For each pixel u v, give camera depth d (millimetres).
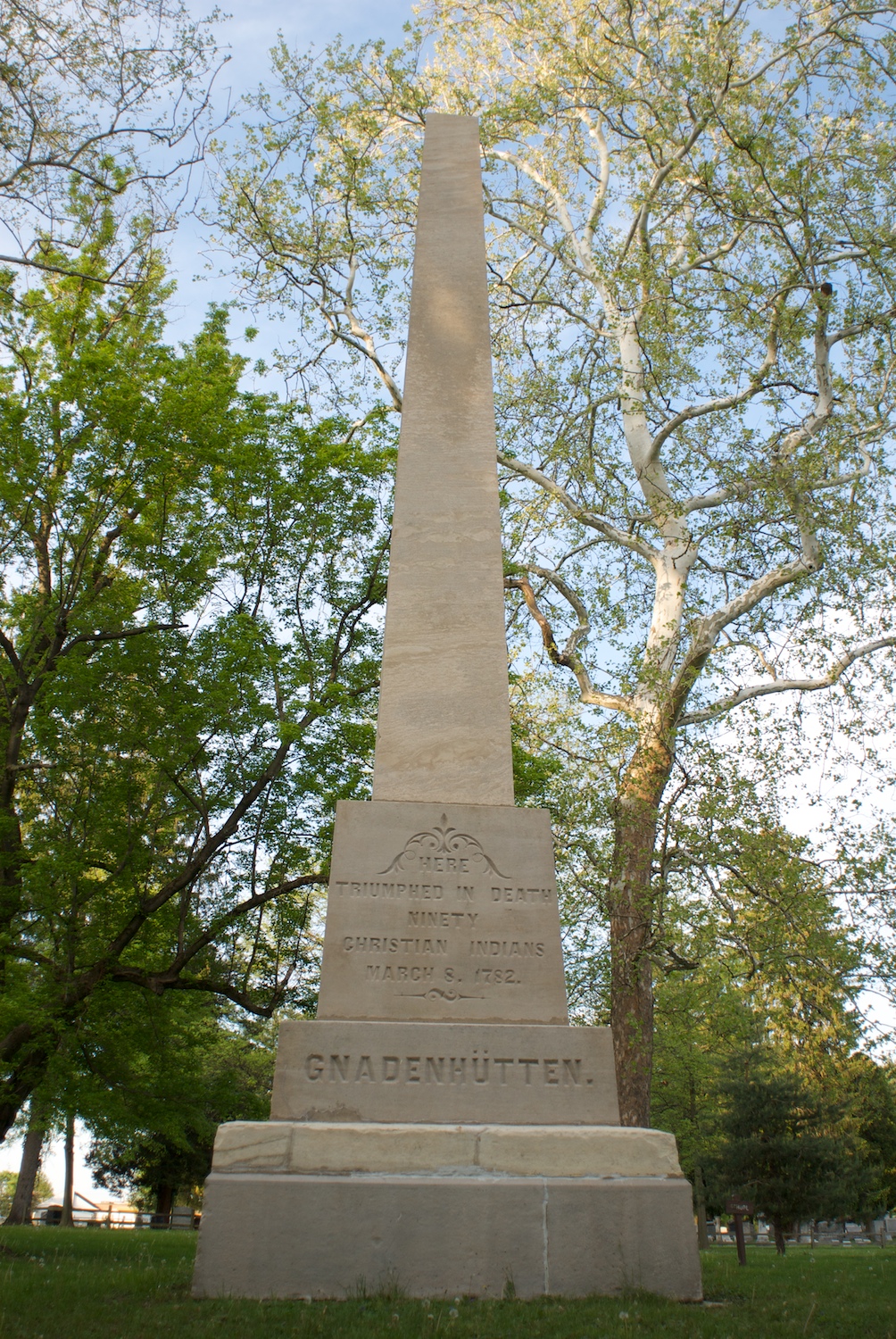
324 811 15570
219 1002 18625
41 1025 12820
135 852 14102
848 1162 21047
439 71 22969
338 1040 6516
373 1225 5758
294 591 16969
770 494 16859
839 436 17672
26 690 15539
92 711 14586
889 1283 8078
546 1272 5773
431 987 6855
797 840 15469
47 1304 5645
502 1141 6125
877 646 17641
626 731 16219
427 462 9000
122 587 17031
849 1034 15750
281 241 22312
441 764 7789
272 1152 5961
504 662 8211
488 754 7852
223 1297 5523
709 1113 29609
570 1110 6477
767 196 18031
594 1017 19109
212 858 15648
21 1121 15914
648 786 16016
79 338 17641
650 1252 5898
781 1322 5395
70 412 16031
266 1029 29703
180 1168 35031
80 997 13680
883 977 14906
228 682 14914
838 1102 21641
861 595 16578
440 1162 6023
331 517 16719
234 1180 5797
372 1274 5656
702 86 18328
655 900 15586
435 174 10695
